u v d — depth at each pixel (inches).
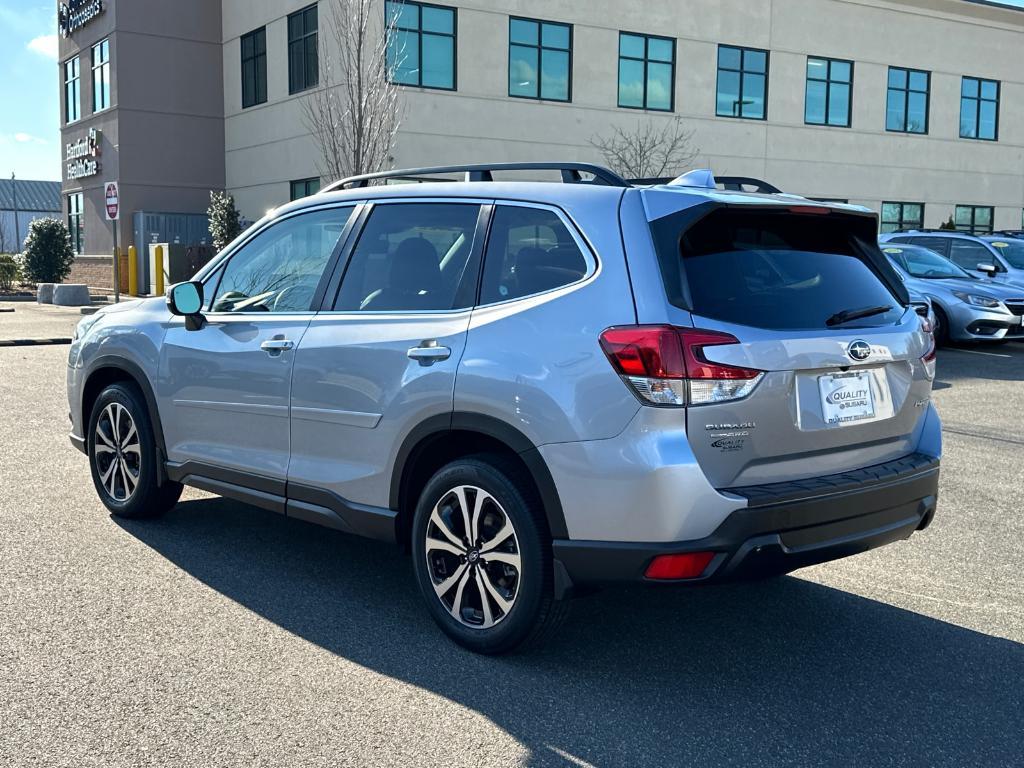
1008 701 142.4
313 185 948.6
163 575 188.1
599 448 136.6
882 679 149.0
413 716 133.5
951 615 177.2
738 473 137.1
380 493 166.4
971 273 642.8
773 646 161.3
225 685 141.3
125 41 1070.4
